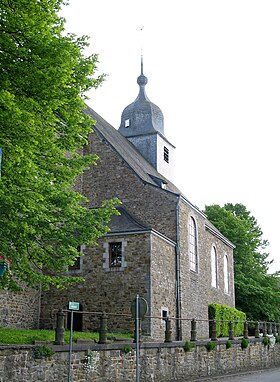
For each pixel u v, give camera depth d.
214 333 19.53
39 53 10.41
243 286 36.62
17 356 10.57
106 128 26.97
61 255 12.87
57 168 12.85
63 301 20.25
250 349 22.75
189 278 23.41
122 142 27.45
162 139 30.30
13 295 18.27
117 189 23.72
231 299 32.12
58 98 10.65
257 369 22.62
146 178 24.38
